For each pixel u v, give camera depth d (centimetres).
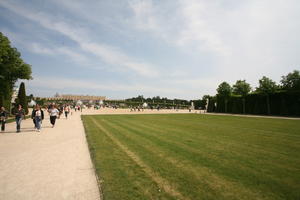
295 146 936
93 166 612
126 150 803
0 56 2630
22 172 553
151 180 496
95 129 1448
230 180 509
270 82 4931
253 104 4447
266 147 909
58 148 854
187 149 842
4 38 2706
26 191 431
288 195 430
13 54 3017
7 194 415
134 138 1084
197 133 1321
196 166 617
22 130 1410
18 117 1311
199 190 445
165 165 620
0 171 559
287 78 4634
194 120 2480
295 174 560
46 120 2281
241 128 1645
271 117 3266
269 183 493
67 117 2792
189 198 406
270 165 640
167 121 2259
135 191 431
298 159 714
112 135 1179
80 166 612
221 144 962
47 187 453
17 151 794
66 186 461
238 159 703
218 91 7662
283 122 2272
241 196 420
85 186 462
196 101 9025
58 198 400
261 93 4275
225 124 1986
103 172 545
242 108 4756
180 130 1460
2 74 2977
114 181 484
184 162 656
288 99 3769
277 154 783
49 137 1130
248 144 973
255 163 659
